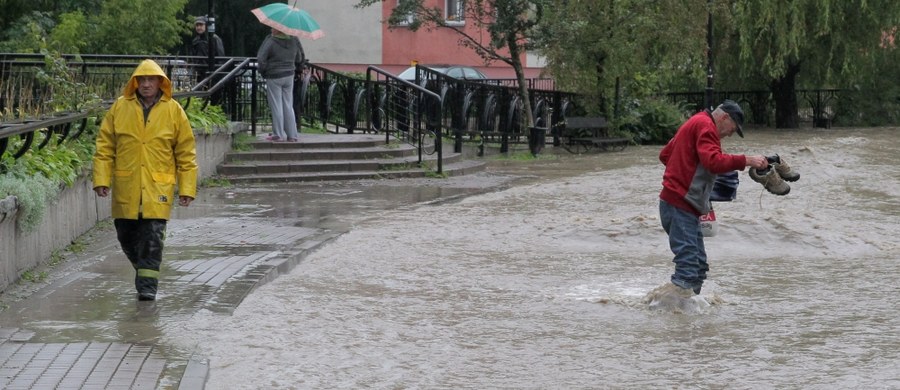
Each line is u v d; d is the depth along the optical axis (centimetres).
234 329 870
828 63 3894
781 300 1018
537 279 1114
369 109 2273
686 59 3281
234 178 1838
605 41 2970
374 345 840
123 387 690
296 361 789
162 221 945
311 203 1633
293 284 1066
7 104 1267
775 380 754
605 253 1279
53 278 1023
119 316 886
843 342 859
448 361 799
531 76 4541
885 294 1048
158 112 945
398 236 1360
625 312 962
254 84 2028
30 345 788
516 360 804
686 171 955
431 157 2178
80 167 1216
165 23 2919
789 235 1327
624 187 1931
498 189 1903
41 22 2834
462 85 2461
